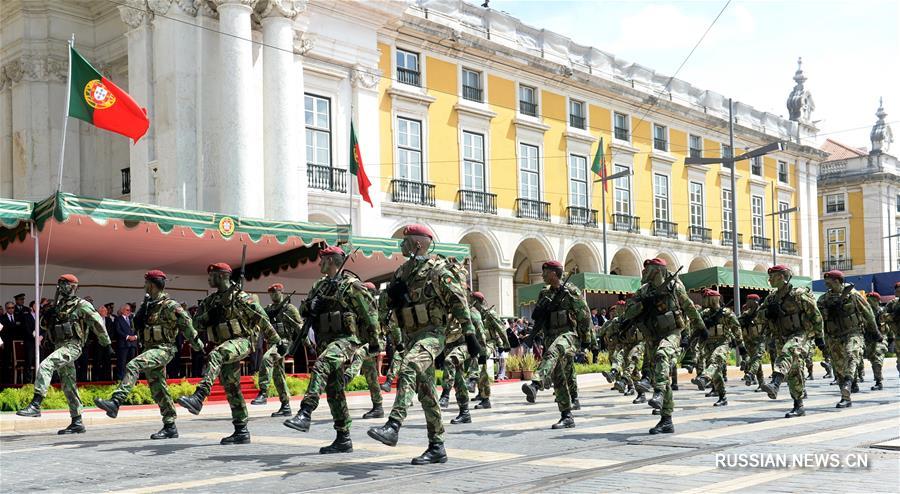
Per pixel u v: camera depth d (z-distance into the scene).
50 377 9.45
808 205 45.72
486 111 29.27
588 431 8.80
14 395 11.97
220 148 20.72
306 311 7.07
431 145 27.59
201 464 6.82
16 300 15.52
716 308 13.57
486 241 29.02
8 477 6.40
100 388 13.57
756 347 14.75
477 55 29.14
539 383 8.59
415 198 26.75
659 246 36.06
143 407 12.87
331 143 24.27
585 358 22.97
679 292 8.44
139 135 14.86
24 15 23.61
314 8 23.75
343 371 7.17
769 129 43.25
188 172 20.78
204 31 21.16
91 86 14.22
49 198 13.31
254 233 16.16
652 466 6.26
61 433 9.88
